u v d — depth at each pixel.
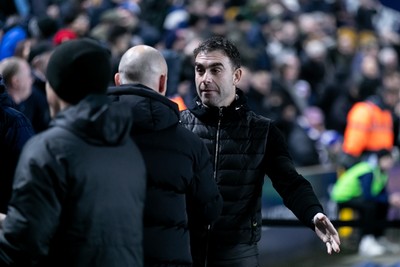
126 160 13.93
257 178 17.80
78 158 13.46
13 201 13.28
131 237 13.85
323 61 51.47
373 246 34.06
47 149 13.36
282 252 31.73
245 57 45.03
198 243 17.42
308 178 33.72
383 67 55.66
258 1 55.22
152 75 15.20
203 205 15.48
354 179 34.41
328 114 47.44
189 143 15.17
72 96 13.76
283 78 46.34
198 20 46.41
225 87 17.56
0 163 16.53
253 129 17.78
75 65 13.64
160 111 14.88
